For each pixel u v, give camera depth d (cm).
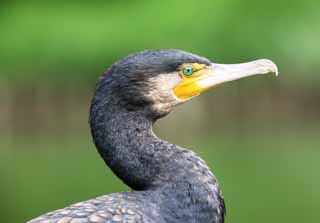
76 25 3275
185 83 702
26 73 3195
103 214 626
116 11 3322
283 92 3178
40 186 1986
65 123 3200
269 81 3134
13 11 3331
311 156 2411
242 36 3294
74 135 3136
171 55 697
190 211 652
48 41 3247
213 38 3288
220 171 2152
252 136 2984
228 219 1673
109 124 682
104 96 684
